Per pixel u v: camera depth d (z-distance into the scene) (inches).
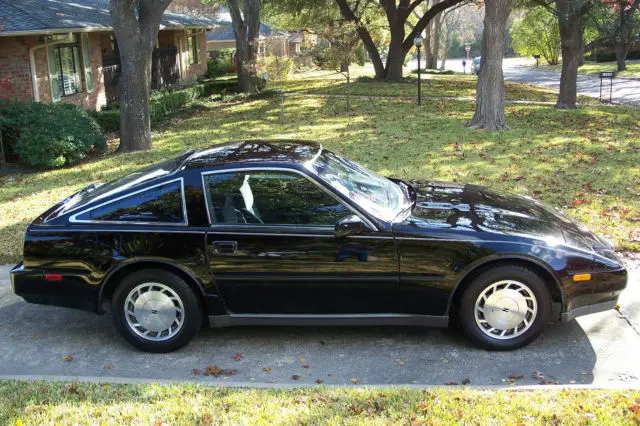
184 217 177.0
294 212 176.4
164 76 1077.8
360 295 176.1
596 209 306.2
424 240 171.2
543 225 184.4
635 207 308.5
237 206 177.6
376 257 172.6
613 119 685.9
